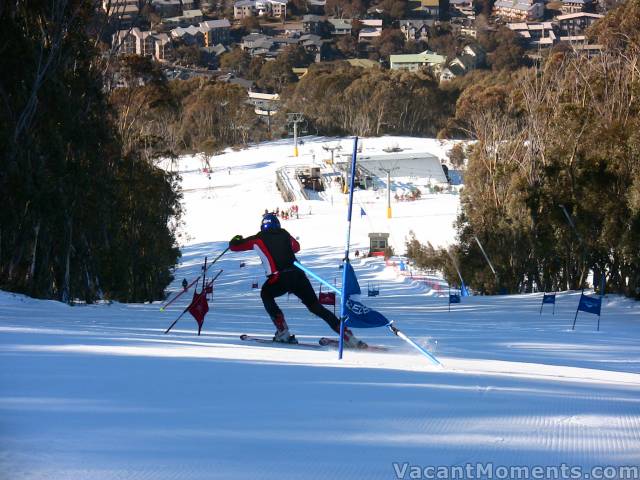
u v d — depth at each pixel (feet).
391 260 302.04
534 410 21.53
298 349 39.75
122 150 193.47
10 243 132.26
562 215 179.42
